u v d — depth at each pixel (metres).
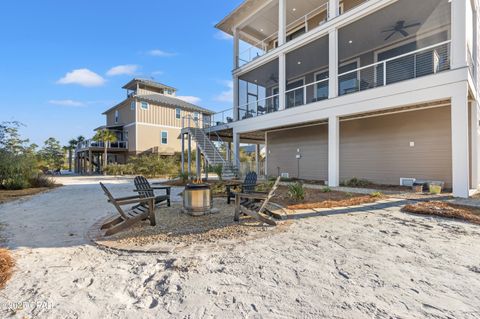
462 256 2.96
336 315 1.89
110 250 3.32
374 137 10.77
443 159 8.96
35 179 11.92
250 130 12.80
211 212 5.41
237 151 13.66
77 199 7.93
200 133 14.95
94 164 29.09
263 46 16.09
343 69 12.23
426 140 9.34
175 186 11.77
